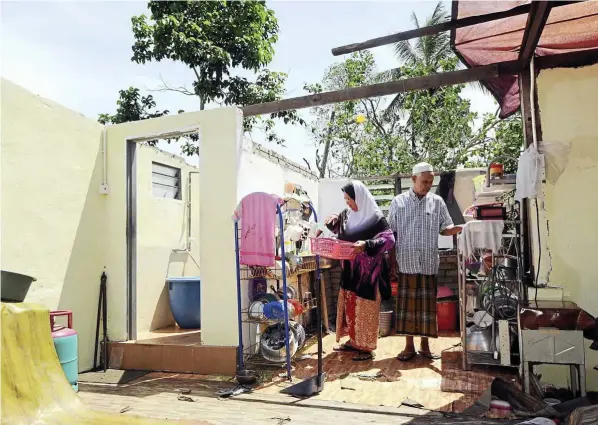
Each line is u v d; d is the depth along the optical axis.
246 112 4.77
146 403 3.58
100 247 4.98
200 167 4.71
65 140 4.58
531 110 3.99
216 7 9.99
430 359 4.70
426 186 4.61
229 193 4.59
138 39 9.54
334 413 3.29
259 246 4.30
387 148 12.56
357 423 3.08
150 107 10.60
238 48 9.95
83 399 3.69
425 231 4.57
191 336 5.18
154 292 5.91
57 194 4.46
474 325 4.52
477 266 4.82
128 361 4.72
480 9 3.40
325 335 5.86
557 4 3.01
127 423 3.02
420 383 3.93
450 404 3.41
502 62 4.09
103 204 5.05
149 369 4.65
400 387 3.84
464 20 3.31
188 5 9.80
